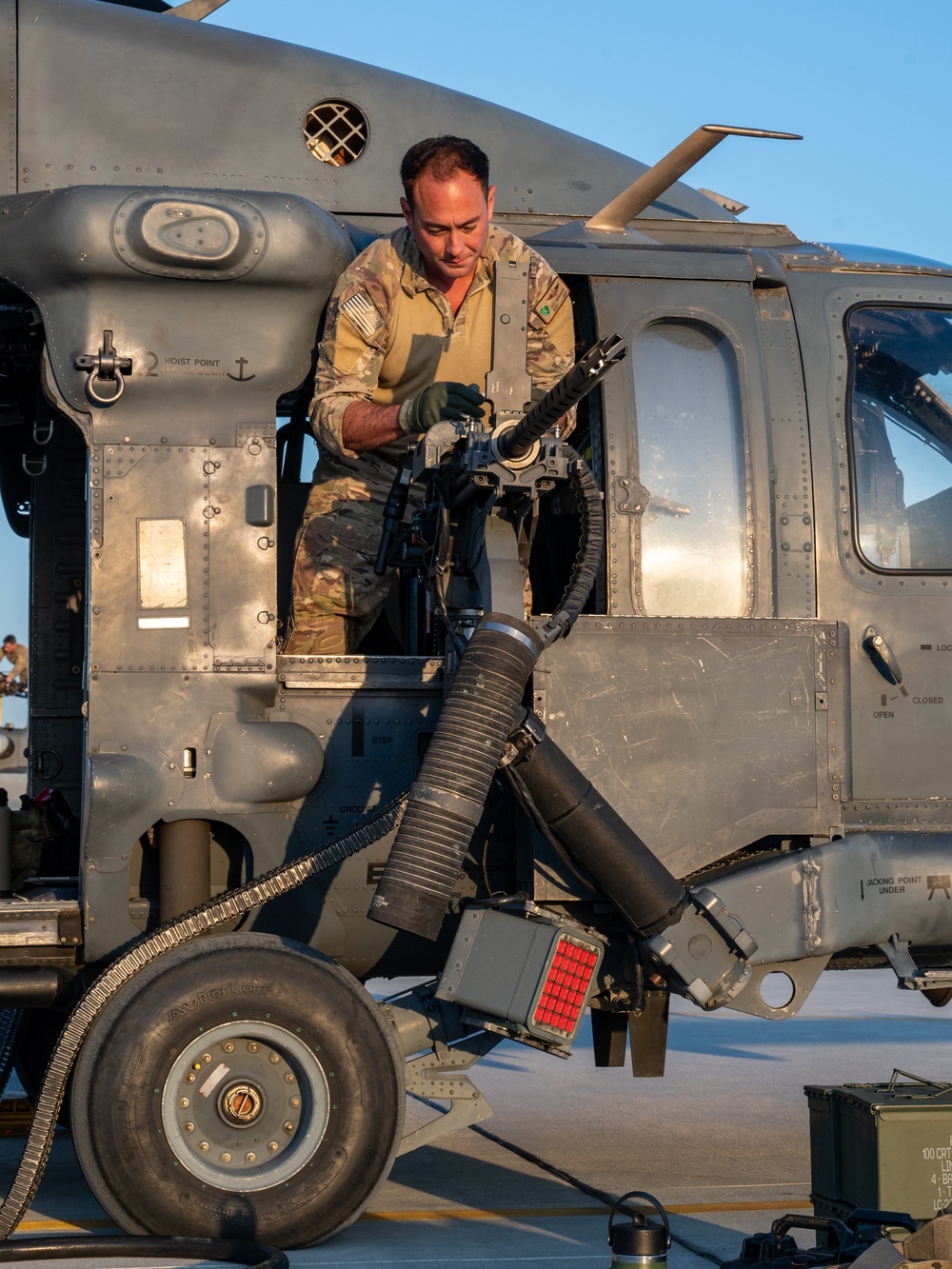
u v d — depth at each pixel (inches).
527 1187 191.0
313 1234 154.6
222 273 168.1
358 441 168.6
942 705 187.8
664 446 184.7
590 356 129.5
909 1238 117.2
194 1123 155.4
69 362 168.1
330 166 195.0
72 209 165.6
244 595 168.7
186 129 190.7
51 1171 206.5
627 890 157.8
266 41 198.7
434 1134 162.1
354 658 173.2
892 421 194.1
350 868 171.6
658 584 182.4
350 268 174.7
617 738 166.7
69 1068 150.7
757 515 185.0
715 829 168.6
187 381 169.3
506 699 151.5
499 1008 154.9
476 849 175.8
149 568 167.2
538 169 204.7
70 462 229.3
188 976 154.8
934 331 197.2
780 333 192.2
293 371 172.4
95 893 161.9
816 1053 317.1
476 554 161.6
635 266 188.2
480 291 177.9
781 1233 133.0
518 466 153.3
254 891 154.8
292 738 167.2
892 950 174.9
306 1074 156.5
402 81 200.8
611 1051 201.3
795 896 169.2
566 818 156.2
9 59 186.5
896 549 190.4
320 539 182.5
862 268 197.3
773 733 171.2
